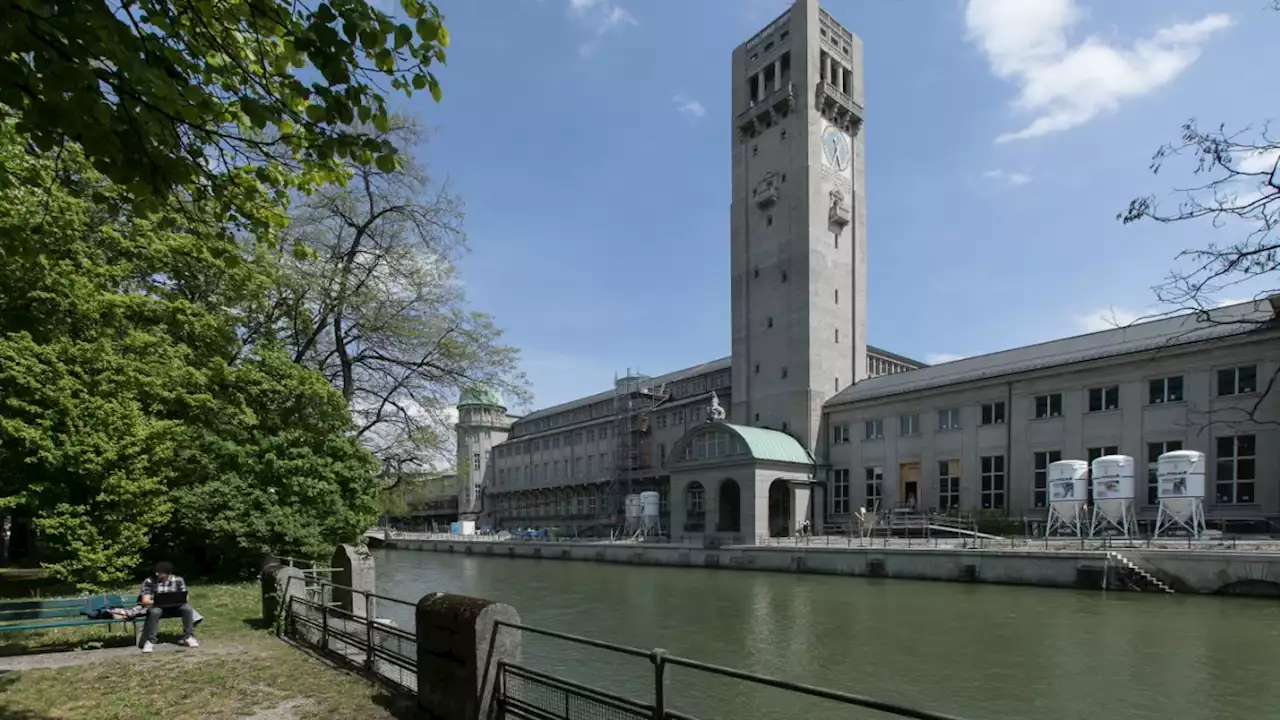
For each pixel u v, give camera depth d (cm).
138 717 771
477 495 10594
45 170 1135
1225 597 2530
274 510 2128
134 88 482
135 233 1912
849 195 6375
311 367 2667
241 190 648
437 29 535
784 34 6334
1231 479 3588
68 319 1656
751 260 6391
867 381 5897
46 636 1198
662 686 575
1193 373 3775
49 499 1345
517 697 716
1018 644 1884
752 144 6512
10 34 400
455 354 2789
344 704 835
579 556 5700
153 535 2162
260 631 1305
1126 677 1537
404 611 2298
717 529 5291
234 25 552
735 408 6338
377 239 2647
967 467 4778
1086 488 3825
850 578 3588
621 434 7969
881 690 1499
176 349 1909
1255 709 1323
